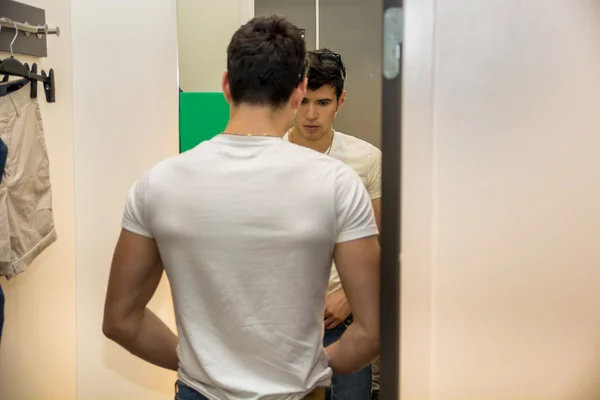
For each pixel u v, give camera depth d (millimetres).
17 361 1725
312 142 1779
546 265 982
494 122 968
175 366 1250
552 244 979
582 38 953
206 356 1050
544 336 992
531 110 965
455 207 981
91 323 2086
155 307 2053
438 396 1006
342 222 1051
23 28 1637
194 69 2078
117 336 1189
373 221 1090
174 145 2039
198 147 1082
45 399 1913
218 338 1058
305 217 1013
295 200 1015
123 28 2010
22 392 1751
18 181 1565
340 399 1814
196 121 2041
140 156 2037
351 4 2381
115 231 2055
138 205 1097
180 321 1085
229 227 1011
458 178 978
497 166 974
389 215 987
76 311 2084
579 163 969
